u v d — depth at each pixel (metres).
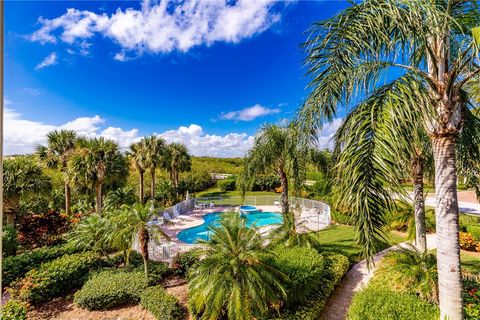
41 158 16.11
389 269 6.35
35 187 12.92
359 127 3.23
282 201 10.98
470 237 10.09
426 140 5.96
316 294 6.76
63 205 17.98
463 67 3.53
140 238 8.03
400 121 2.98
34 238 11.40
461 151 5.14
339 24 3.88
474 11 3.86
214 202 24.92
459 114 3.72
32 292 7.20
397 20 3.49
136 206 8.37
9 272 8.06
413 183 8.12
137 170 20.28
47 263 8.48
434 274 5.50
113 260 9.63
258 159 10.70
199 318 6.12
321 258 7.51
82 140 15.65
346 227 13.56
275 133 10.20
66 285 7.98
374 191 3.02
